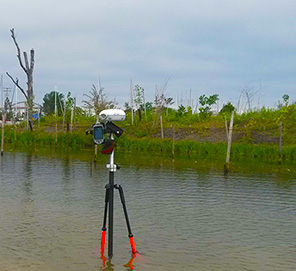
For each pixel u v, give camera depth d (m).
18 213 10.56
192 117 37.19
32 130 40.22
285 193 13.55
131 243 7.84
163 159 23.61
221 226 9.73
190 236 8.96
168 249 8.16
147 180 15.93
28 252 7.85
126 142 30.61
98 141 7.53
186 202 12.12
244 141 28.92
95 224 9.70
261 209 11.39
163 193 13.39
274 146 25.78
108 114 7.40
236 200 12.45
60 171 18.14
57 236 8.79
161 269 7.17
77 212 10.77
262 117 34.03
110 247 7.74
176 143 28.47
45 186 14.38
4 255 7.68
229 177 16.83
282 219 10.40
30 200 12.08
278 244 8.54
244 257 7.80
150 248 8.19
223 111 38.78
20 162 21.41
